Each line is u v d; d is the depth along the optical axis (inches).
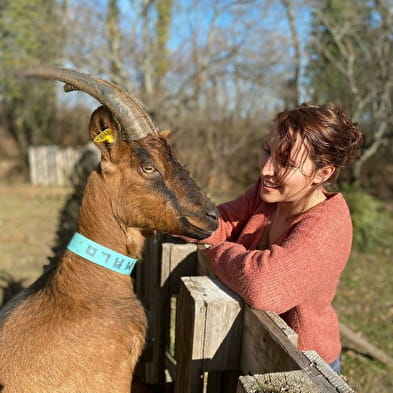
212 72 557.6
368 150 392.8
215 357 71.1
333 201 74.4
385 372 182.1
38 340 72.3
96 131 79.4
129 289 85.1
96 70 505.4
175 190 79.4
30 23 496.1
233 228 94.5
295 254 66.9
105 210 81.4
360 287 280.7
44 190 660.7
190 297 71.9
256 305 65.2
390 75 381.7
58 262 83.6
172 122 495.8
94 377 72.9
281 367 56.7
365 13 414.9
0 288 249.8
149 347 123.8
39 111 840.9
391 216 450.3
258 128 650.2
